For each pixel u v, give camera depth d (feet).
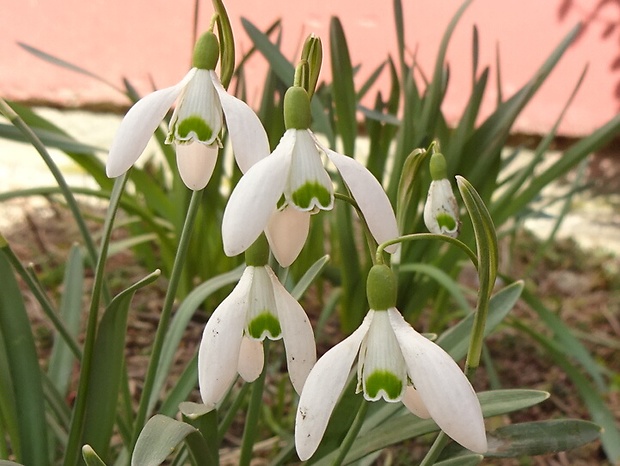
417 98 1.39
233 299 0.71
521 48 3.04
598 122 3.07
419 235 0.68
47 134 1.22
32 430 0.90
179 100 0.72
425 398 0.64
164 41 3.02
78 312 1.10
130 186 2.02
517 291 0.94
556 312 1.81
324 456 0.92
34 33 3.00
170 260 1.55
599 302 1.90
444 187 0.81
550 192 2.66
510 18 3.02
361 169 0.68
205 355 0.70
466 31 3.02
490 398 0.86
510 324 1.41
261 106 1.27
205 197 1.37
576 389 1.47
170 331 1.03
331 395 0.65
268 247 0.72
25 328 0.90
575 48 3.02
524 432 0.85
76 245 1.18
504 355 1.58
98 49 3.02
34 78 3.04
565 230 2.36
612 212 2.54
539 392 0.85
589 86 3.05
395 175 1.30
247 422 0.86
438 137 1.44
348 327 1.47
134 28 3.01
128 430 0.98
